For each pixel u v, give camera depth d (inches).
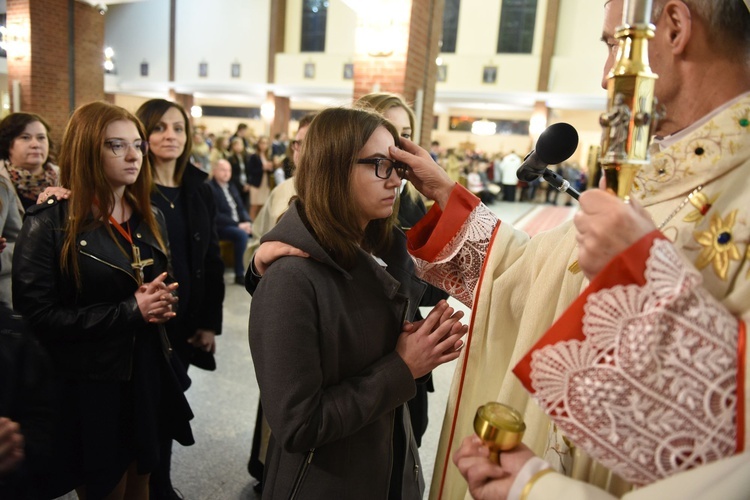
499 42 599.8
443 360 40.5
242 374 121.0
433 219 46.6
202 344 83.2
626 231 23.4
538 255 40.0
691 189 29.2
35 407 32.8
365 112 40.0
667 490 21.3
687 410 21.9
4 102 522.0
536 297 37.7
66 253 56.7
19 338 32.9
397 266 47.1
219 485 82.4
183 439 65.4
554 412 24.5
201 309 83.6
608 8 30.1
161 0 708.0
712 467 20.8
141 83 738.2
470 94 606.5
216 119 807.1
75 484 58.1
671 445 22.2
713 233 27.2
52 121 346.0
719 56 28.2
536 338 37.5
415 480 49.2
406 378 39.2
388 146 39.6
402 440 45.8
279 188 91.5
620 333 23.2
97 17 364.2
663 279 22.8
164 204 78.9
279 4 658.2
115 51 746.2
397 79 202.4
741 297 24.7
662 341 22.4
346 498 40.6
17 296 55.4
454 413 43.1
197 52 701.9
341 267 39.7
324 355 38.4
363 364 40.5
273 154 402.9
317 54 653.3
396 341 42.0
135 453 60.5
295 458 40.6
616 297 23.5
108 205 59.5
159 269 65.1
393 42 200.5
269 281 38.2
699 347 22.0
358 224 40.3
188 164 83.8
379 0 199.2
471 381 42.9
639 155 23.8
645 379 22.5
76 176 57.6
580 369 24.0
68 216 57.8
